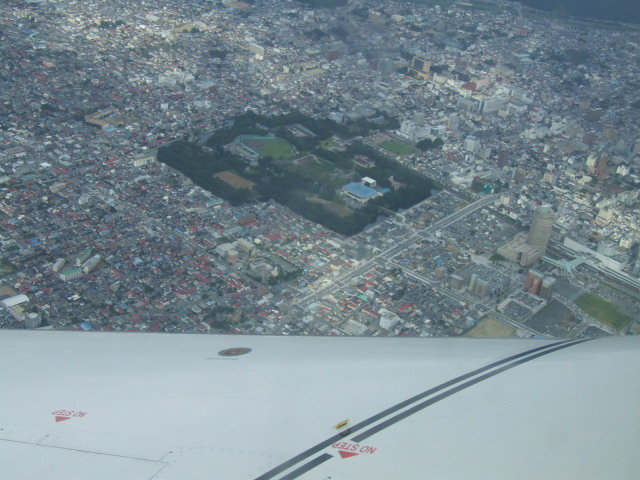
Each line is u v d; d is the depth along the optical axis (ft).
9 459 18.76
